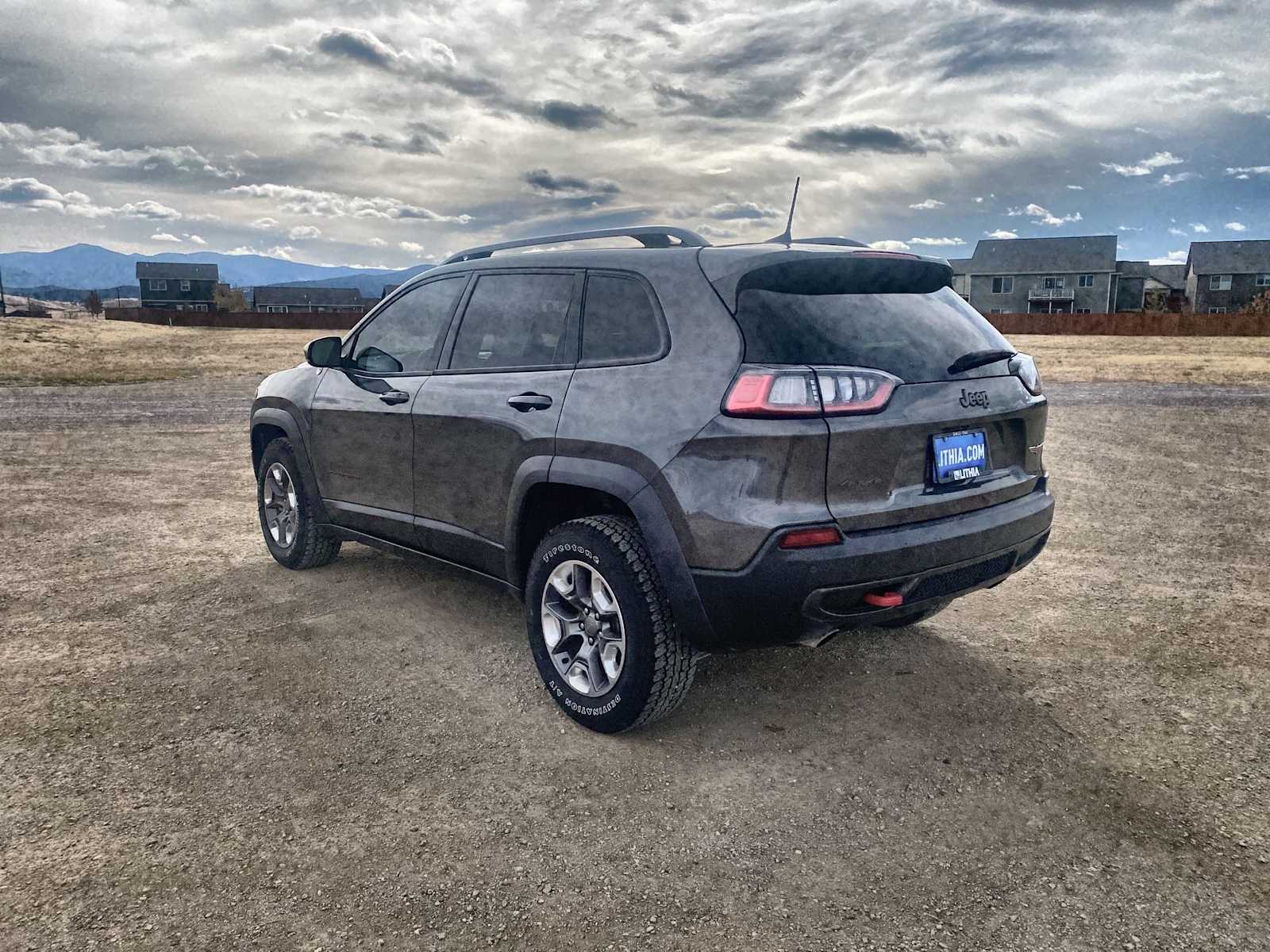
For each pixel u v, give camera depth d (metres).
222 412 13.75
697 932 2.10
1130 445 10.04
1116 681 3.51
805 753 2.96
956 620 4.23
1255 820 2.54
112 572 4.99
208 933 2.09
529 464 3.22
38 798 2.67
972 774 2.82
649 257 3.14
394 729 3.14
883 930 2.11
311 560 4.91
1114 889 2.25
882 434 2.69
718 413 2.70
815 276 2.88
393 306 4.24
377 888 2.26
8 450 9.75
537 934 2.10
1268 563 5.15
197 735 3.08
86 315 94.94
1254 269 69.94
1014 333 46.84
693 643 2.85
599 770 2.86
